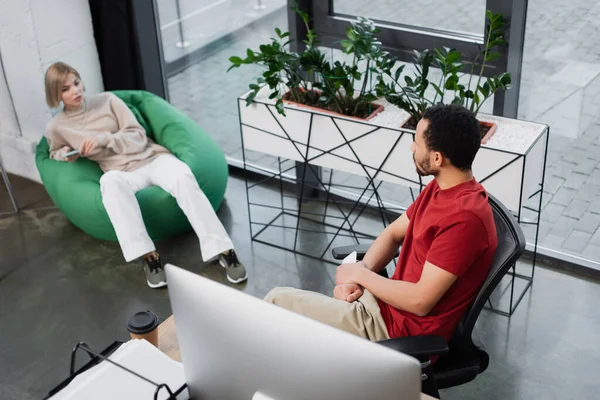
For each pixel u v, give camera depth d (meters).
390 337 2.16
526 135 2.94
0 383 2.91
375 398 1.27
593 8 2.91
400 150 3.07
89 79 4.20
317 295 2.29
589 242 3.34
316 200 3.99
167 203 3.49
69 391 1.67
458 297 2.06
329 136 3.21
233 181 4.21
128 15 4.02
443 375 2.12
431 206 2.06
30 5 3.79
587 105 3.12
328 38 3.60
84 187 3.53
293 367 1.33
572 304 3.15
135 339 1.82
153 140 3.80
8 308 3.33
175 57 4.20
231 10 3.83
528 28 3.10
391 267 3.44
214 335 1.43
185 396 1.67
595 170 3.22
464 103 3.23
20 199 4.18
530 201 3.41
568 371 2.81
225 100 4.13
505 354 2.91
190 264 3.56
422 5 3.27
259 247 3.66
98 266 3.58
